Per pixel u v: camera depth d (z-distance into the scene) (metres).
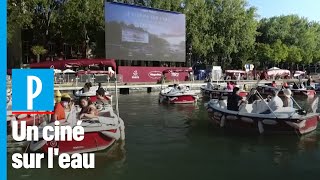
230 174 9.46
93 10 45.09
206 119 18.27
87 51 47.53
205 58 60.28
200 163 10.41
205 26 54.81
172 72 44.56
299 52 77.00
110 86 34.97
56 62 14.59
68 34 45.78
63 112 11.23
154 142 12.94
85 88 23.86
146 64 48.91
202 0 55.53
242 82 47.19
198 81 46.31
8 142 12.65
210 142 12.95
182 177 9.21
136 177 9.22
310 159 10.81
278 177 9.24
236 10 59.34
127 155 11.12
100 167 9.95
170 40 45.09
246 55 64.19
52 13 46.59
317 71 93.69
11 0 35.19
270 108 13.89
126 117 19.19
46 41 47.50
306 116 13.62
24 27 44.19
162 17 44.25
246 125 14.46
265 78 53.91
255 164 10.34
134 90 37.53
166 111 21.66
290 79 58.78
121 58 40.84
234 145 12.48
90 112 11.67
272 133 13.95
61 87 32.19
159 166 10.10
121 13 40.62
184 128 15.71
